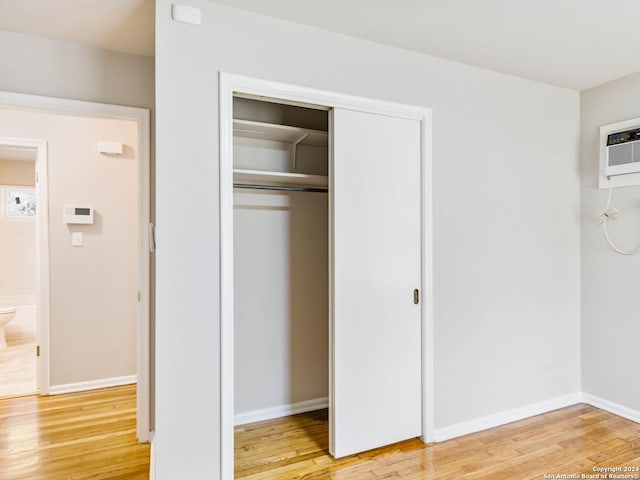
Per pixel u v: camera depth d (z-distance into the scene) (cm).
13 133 317
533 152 287
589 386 304
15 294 529
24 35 220
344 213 225
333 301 224
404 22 208
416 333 245
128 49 239
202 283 188
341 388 225
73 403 307
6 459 228
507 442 247
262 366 279
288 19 205
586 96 303
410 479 208
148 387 247
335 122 222
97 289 339
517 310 280
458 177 257
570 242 303
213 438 191
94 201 339
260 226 278
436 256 249
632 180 274
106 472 214
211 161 190
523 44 231
